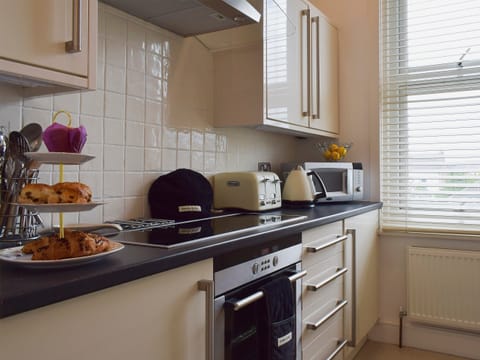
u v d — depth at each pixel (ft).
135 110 5.36
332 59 9.01
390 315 8.85
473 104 8.16
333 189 8.28
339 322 6.53
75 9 3.43
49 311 2.27
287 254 4.82
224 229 4.46
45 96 4.25
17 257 2.79
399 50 8.97
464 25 8.30
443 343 8.33
